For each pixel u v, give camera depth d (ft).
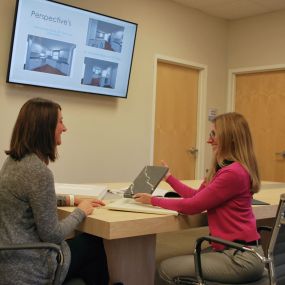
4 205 4.75
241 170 5.72
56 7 12.94
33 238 4.77
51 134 5.07
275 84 18.11
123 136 15.69
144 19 16.08
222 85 19.35
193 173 18.75
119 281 6.79
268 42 18.04
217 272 5.44
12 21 12.58
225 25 19.29
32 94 13.20
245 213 5.76
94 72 14.20
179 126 18.12
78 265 5.82
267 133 18.37
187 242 13.50
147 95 16.40
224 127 5.95
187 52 17.78
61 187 6.84
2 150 12.61
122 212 5.50
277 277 5.18
